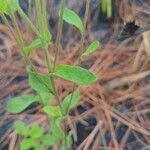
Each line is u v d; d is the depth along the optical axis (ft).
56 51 0.67
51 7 1.14
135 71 1.04
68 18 0.68
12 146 0.94
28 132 0.88
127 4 1.14
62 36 1.11
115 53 1.07
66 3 1.15
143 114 0.99
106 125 0.97
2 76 1.04
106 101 1.00
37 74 0.72
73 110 0.99
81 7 1.15
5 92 1.02
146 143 0.95
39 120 0.97
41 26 0.62
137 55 1.06
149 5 1.14
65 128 0.85
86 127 0.97
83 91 1.01
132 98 1.01
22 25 1.09
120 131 0.97
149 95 1.01
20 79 1.04
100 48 1.08
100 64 1.05
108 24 1.13
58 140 0.89
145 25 1.04
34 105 0.99
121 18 1.13
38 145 0.86
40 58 1.06
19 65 1.06
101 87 1.02
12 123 0.98
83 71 0.65
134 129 0.97
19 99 0.80
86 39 1.10
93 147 0.94
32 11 1.08
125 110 0.99
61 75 0.66
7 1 0.60
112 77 1.03
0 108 1.00
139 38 1.08
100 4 1.14
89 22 1.13
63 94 1.00
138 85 1.02
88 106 1.00
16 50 1.08
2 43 1.09
